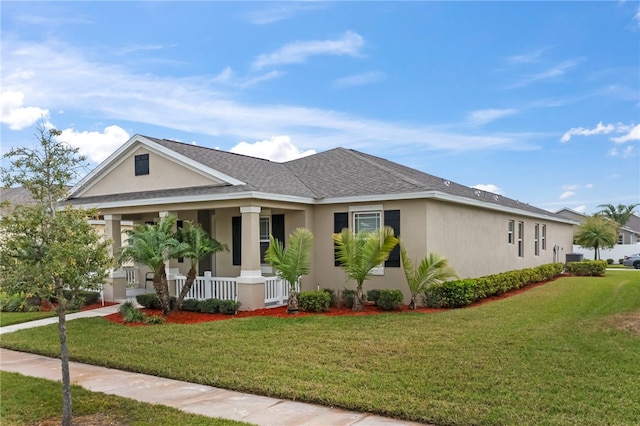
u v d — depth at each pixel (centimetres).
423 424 536
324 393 626
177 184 1520
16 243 555
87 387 705
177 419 562
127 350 901
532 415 532
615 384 631
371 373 707
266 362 783
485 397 593
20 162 613
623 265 3647
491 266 1886
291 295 1254
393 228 1419
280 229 1580
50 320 1280
